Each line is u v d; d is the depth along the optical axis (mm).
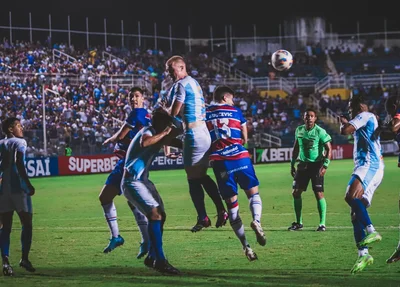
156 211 15391
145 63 96938
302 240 19906
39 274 15508
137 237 21516
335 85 98312
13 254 18672
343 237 20359
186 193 39625
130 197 15516
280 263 16234
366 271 15023
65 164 63031
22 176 15617
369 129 16031
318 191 22125
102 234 22438
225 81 95812
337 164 70750
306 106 91875
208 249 18625
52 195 40469
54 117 68375
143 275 15172
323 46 117562
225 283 13953
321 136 22281
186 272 15375
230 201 16500
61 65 83250
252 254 16109
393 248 18031
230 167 16547
